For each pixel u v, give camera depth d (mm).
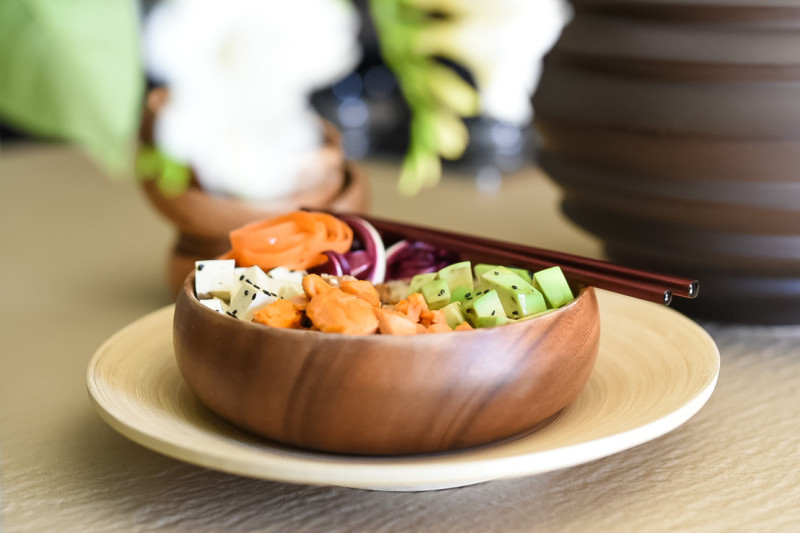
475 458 571
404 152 1481
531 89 802
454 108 705
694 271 765
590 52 746
